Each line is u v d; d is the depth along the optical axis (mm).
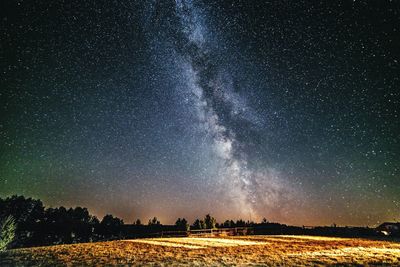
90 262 15852
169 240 27828
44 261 16156
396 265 14398
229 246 22453
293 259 16391
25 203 74500
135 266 14797
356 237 29500
